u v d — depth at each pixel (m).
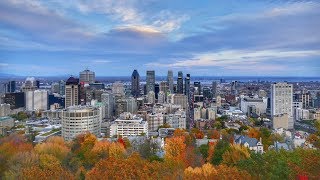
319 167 141.50
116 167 175.62
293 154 161.62
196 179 153.88
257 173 148.12
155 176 167.62
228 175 148.50
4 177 193.50
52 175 180.00
